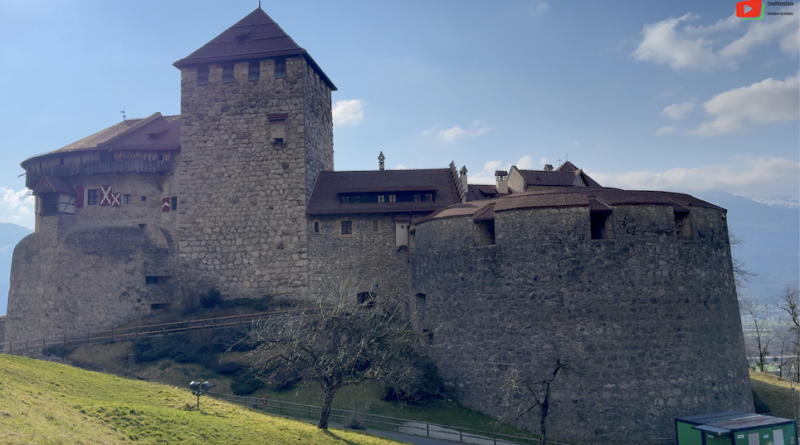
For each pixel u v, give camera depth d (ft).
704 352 123.34
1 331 189.37
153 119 193.26
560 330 121.39
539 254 125.39
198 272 165.89
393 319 153.58
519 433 118.32
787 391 156.66
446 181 175.22
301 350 104.99
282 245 164.04
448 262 137.59
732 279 136.36
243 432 85.87
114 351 137.80
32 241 174.19
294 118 169.37
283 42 174.29
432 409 124.88
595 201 127.44
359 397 123.95
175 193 173.58
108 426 74.59
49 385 88.79
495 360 126.21
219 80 173.37
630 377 118.21
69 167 175.52
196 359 132.57
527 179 170.40
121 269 161.48
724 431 101.60
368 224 163.43
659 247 124.26
